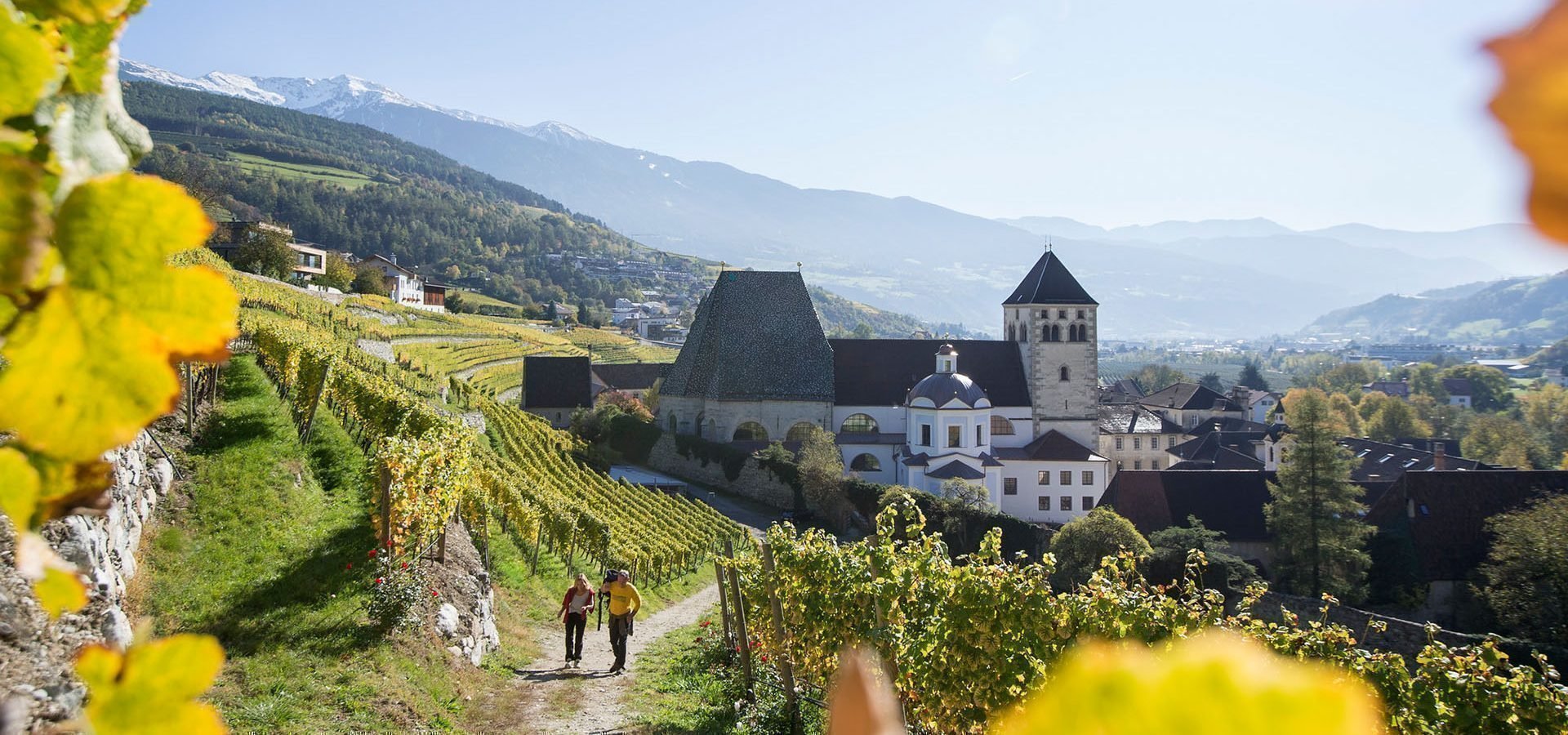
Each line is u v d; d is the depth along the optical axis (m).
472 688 16.86
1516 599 44.22
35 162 0.98
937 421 70.12
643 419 83.00
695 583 42.50
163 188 0.99
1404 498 56.19
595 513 39.12
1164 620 12.92
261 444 20.77
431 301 165.62
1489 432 111.88
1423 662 11.24
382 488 17.75
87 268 0.98
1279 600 45.53
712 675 21.81
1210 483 65.12
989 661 13.69
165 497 17.31
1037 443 74.31
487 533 26.34
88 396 0.98
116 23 1.07
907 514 16.95
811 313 79.00
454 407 50.38
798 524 66.81
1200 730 0.52
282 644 14.22
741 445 75.44
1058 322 76.25
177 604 14.51
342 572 16.77
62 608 1.05
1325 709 0.52
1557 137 0.49
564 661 22.02
